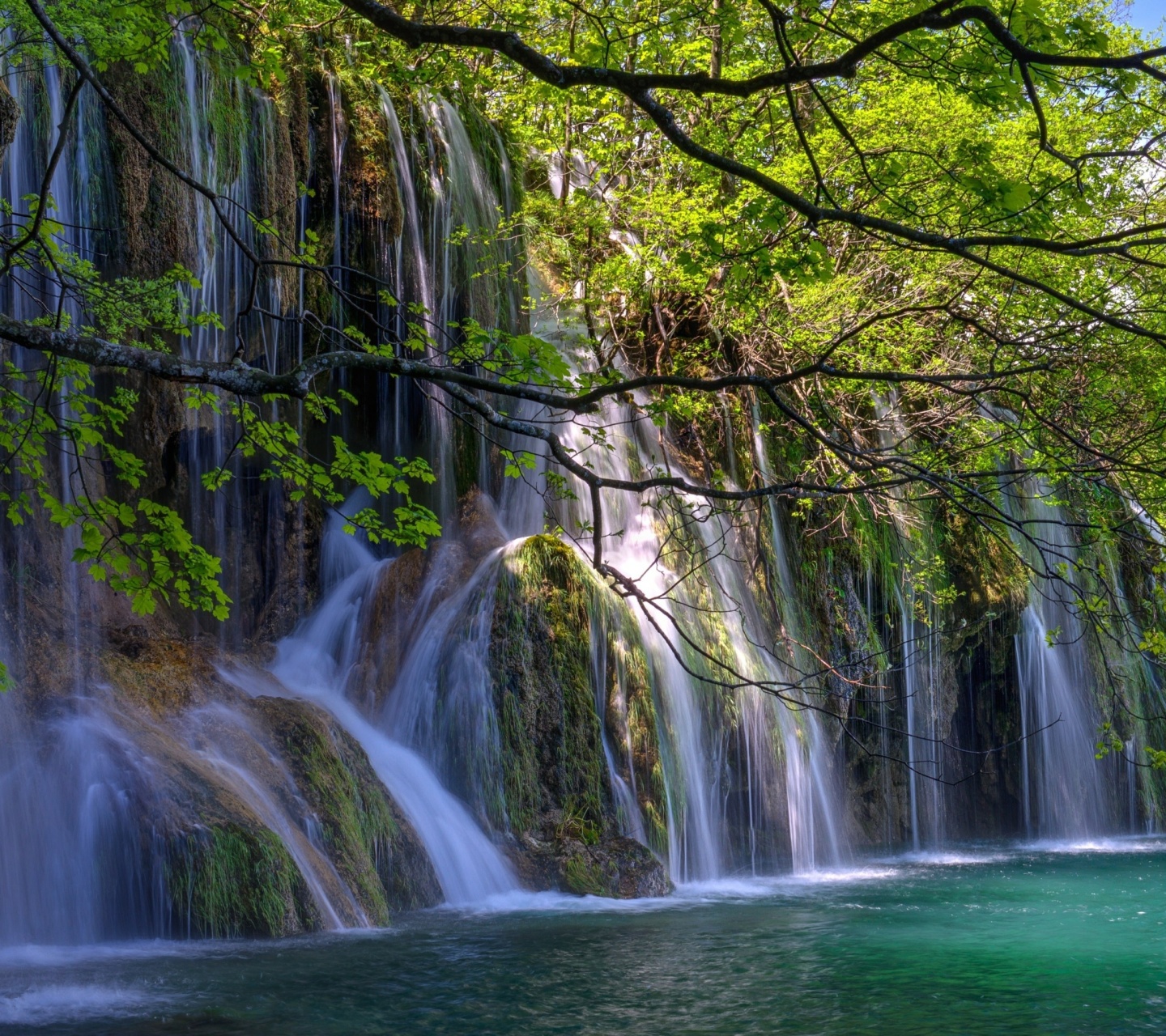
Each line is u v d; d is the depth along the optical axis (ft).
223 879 36.27
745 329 63.72
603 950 35.29
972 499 19.03
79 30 29.71
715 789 56.90
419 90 62.59
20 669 41.16
